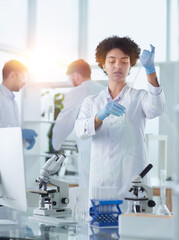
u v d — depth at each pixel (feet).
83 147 13.88
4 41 16.55
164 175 6.29
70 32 19.36
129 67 8.72
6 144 6.88
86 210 7.50
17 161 6.56
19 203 6.60
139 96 8.82
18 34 17.44
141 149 8.54
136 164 8.36
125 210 7.80
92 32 19.12
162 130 16.51
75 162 17.13
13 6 17.08
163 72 16.79
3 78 15.14
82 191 8.70
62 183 7.59
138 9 17.67
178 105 3.99
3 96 14.73
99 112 8.22
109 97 8.89
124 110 8.29
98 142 8.57
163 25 17.04
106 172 8.40
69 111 14.49
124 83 8.90
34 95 17.10
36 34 18.02
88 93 14.12
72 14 19.47
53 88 16.94
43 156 16.52
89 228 6.31
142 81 16.37
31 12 17.95
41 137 17.39
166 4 16.98
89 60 19.17
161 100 8.25
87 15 19.20
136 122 8.65
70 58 19.20
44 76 17.67
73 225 6.56
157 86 8.17
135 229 5.03
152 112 8.50
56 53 18.80
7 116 14.78
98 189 6.61
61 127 14.70
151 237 4.97
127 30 17.94
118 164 8.37
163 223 4.93
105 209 6.55
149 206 6.59
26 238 5.63
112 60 8.47
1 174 7.09
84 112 8.99
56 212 7.40
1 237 5.76
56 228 6.33
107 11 18.66
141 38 17.49
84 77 14.33
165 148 15.24
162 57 16.92
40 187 7.57
